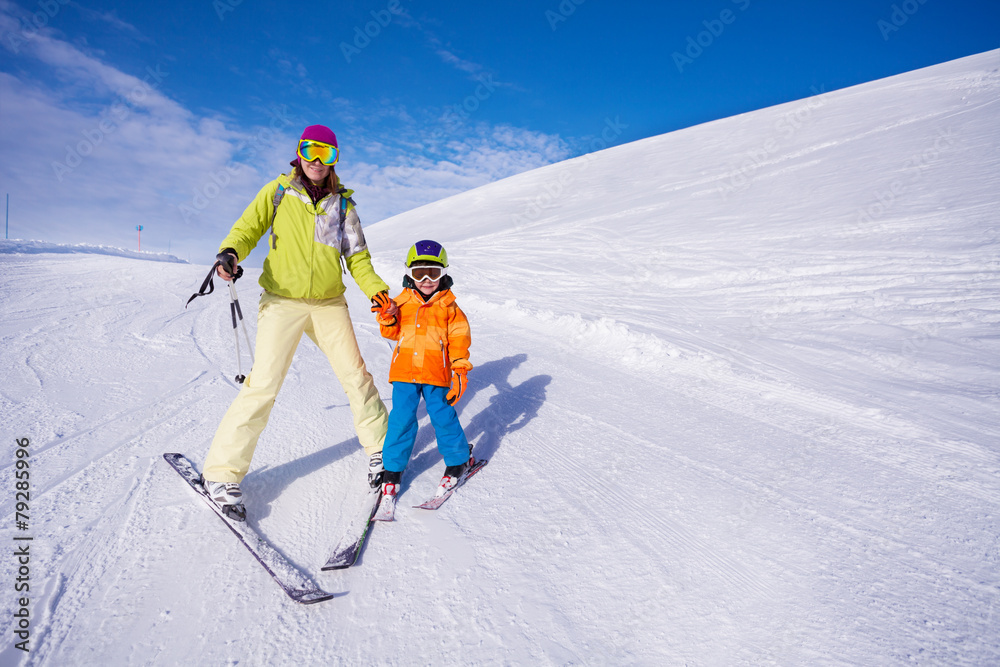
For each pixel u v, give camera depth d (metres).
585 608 1.98
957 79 24.25
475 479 2.90
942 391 4.05
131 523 2.28
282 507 2.50
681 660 1.74
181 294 8.00
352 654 1.75
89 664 1.62
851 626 1.87
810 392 4.11
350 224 2.62
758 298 7.35
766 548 2.32
